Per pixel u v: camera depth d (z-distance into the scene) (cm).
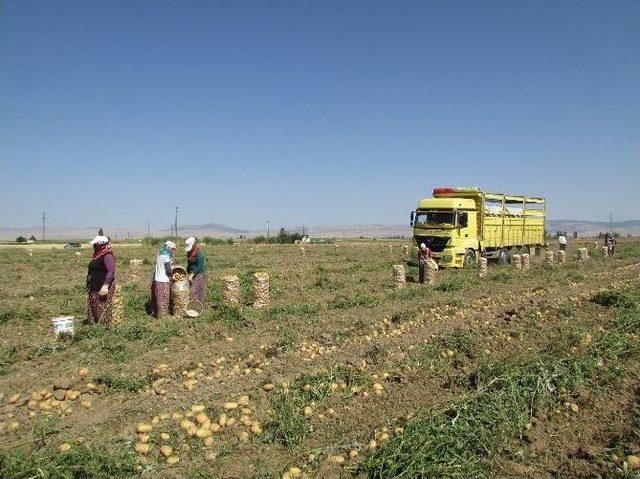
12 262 3391
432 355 1002
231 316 1334
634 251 4441
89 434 683
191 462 625
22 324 1334
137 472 598
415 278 2331
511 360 945
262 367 945
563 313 1367
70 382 838
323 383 834
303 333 1207
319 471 602
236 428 705
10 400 782
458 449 626
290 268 2830
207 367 956
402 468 591
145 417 735
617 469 598
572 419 739
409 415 722
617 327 1195
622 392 827
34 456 595
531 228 3344
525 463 625
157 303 1356
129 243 7562
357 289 1952
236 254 4272
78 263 3266
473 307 1551
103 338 1116
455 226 2520
